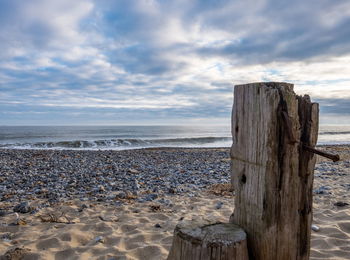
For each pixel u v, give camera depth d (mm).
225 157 17719
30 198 6762
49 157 16078
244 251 2121
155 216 5445
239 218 2373
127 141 36219
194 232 2211
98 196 7078
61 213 5504
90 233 4516
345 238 4273
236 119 2385
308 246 2324
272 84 2104
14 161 13906
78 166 12758
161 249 3885
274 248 2148
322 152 2059
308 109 2215
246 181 2287
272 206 2115
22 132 63656
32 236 4309
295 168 2158
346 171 11141
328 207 5910
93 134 57812
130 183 8844
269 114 2061
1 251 3756
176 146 32656
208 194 7379
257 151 2164
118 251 3830
